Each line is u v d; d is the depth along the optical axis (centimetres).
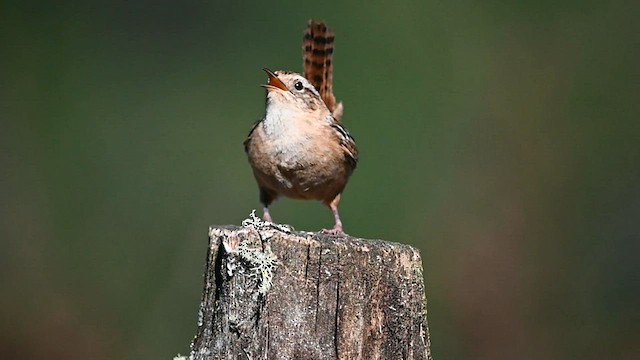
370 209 1287
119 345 1302
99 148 1412
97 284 1337
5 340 1339
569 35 1458
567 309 1378
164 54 1452
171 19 1460
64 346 1328
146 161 1402
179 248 1323
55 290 1349
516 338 1341
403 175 1321
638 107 1445
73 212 1384
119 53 1455
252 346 610
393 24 1377
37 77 1438
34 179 1403
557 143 1412
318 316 610
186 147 1403
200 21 1457
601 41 1457
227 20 1448
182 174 1380
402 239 1286
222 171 1376
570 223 1394
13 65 1438
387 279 620
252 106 1412
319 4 1398
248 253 614
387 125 1336
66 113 1427
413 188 1321
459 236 1341
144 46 1455
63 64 1447
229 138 1396
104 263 1346
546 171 1403
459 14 1408
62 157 1410
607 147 1427
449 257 1332
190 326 1294
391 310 621
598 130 1428
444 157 1349
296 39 1420
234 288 618
